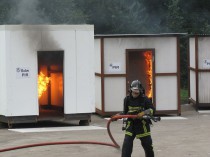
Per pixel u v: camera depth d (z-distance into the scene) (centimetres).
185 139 1254
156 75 1753
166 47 1759
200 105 1909
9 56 1502
